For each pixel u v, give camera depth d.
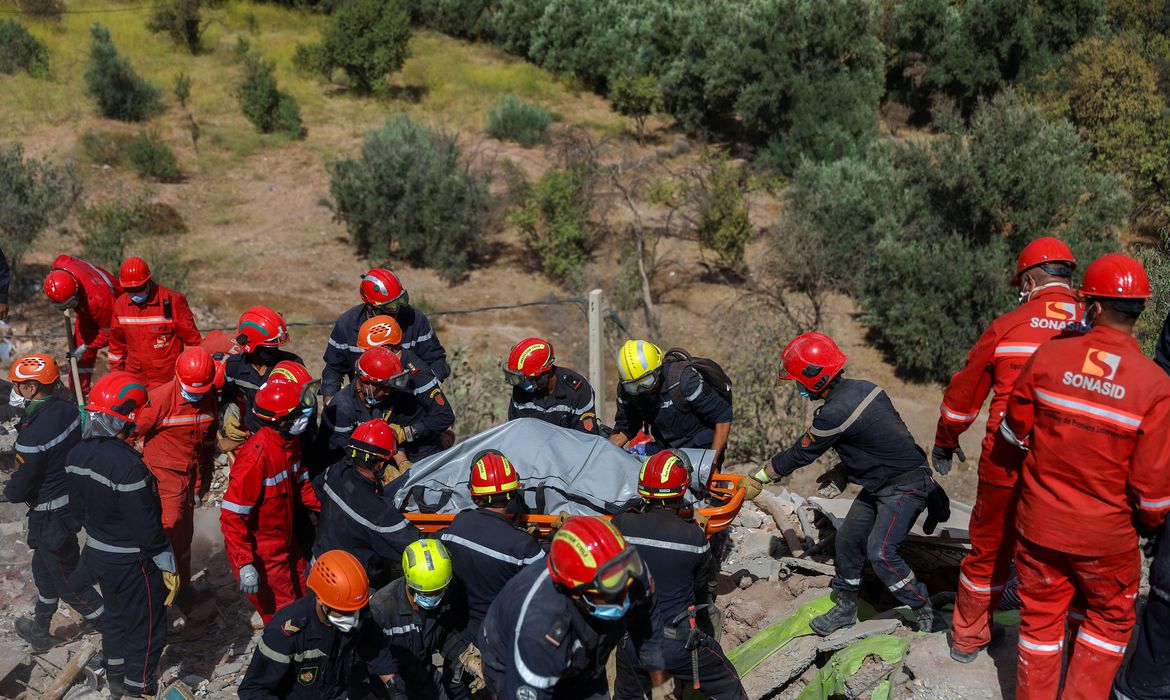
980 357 4.38
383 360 5.51
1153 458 3.37
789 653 5.12
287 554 5.52
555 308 25.91
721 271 28.52
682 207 31.02
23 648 5.92
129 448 5.11
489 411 12.15
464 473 5.34
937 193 25.00
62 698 5.55
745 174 33.66
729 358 19.48
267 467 5.20
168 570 5.23
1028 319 4.28
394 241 28.98
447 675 4.82
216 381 6.09
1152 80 30.06
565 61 42.09
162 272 23.92
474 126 37.00
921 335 23.33
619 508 5.06
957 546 5.59
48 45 37.09
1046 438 3.61
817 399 4.94
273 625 4.20
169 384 6.09
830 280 25.77
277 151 33.50
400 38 38.25
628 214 31.50
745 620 5.70
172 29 39.66
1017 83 35.56
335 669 4.36
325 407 5.89
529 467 5.23
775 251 26.83
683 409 5.55
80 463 5.03
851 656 4.80
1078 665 3.79
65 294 7.58
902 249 24.48
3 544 7.14
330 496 5.07
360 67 38.38
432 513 5.30
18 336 14.55
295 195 30.91
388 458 5.00
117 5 42.47
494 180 31.64
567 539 3.54
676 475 4.33
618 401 5.87
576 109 39.88
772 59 33.88
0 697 5.57
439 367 6.75
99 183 29.05
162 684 5.72
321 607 4.11
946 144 24.94
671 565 4.29
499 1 45.59
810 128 33.19
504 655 3.90
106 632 5.30
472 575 4.50
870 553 4.83
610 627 3.85
